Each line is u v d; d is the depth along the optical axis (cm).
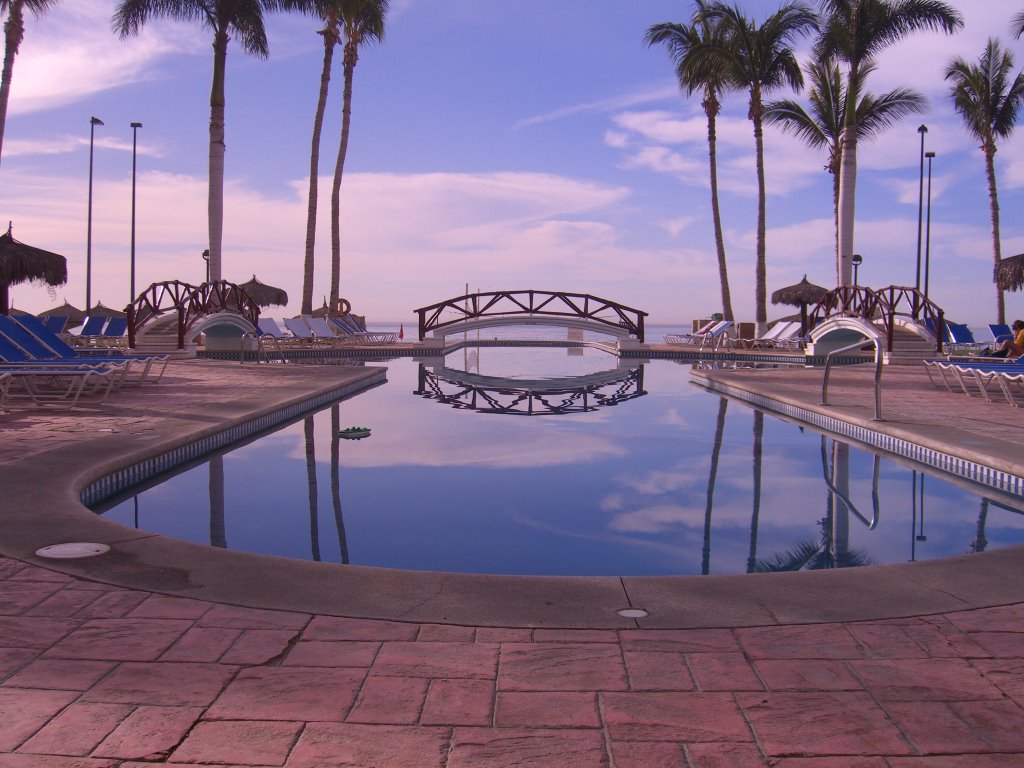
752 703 197
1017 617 256
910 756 174
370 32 2808
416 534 412
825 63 2077
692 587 282
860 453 671
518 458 639
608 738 180
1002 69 2694
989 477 537
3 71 1988
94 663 217
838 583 288
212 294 2020
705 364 1931
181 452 604
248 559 309
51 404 823
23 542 326
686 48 2573
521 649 229
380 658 222
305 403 938
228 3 1933
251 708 192
